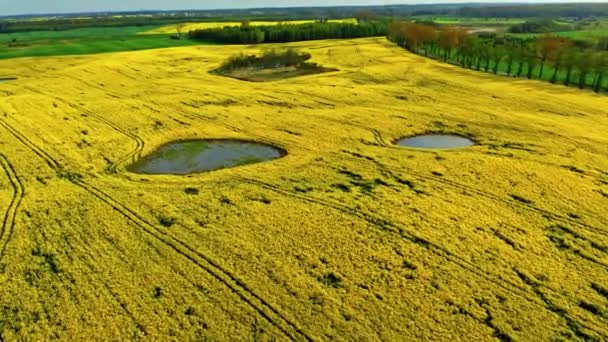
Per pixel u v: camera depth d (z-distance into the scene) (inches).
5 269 943.0
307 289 885.2
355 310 829.8
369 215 1167.6
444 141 1813.5
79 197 1279.5
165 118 2092.8
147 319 807.1
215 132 1886.1
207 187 1353.3
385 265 959.0
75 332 775.7
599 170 1464.1
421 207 1212.5
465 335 769.6
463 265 957.8
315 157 1598.2
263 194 1299.2
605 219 1152.8
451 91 2672.2
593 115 2138.3
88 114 2159.2
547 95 2559.1
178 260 978.1
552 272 935.0
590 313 819.4
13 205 1224.8
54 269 947.3
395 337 767.1
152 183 1384.1
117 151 1668.3
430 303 845.8
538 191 1309.1
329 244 1035.3
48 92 2645.2
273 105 2337.6
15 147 1696.6
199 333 778.2
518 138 1798.7
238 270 943.7
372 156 1603.1
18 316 813.2
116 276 923.4
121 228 1107.9
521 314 816.9
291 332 780.0
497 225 1122.0
